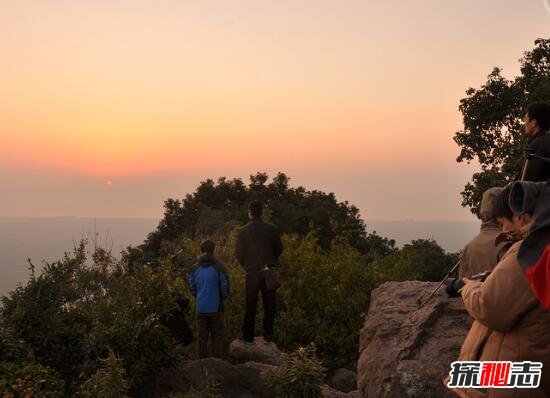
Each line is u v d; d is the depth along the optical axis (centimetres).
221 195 5147
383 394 438
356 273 1184
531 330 228
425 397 419
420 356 442
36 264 734
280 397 612
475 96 2969
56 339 686
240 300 1123
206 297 903
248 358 889
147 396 714
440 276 3142
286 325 1094
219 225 4241
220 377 726
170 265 866
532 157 416
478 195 2650
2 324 666
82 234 838
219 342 920
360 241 4303
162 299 781
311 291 1148
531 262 209
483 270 398
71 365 689
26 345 668
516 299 225
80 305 776
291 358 638
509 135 2877
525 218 243
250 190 5266
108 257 861
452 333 462
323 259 1212
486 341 248
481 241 405
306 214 4597
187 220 4966
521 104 2758
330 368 1081
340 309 1108
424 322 471
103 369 616
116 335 688
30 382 576
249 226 922
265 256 916
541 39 2953
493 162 2922
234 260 1275
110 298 775
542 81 2647
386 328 487
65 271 740
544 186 231
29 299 693
